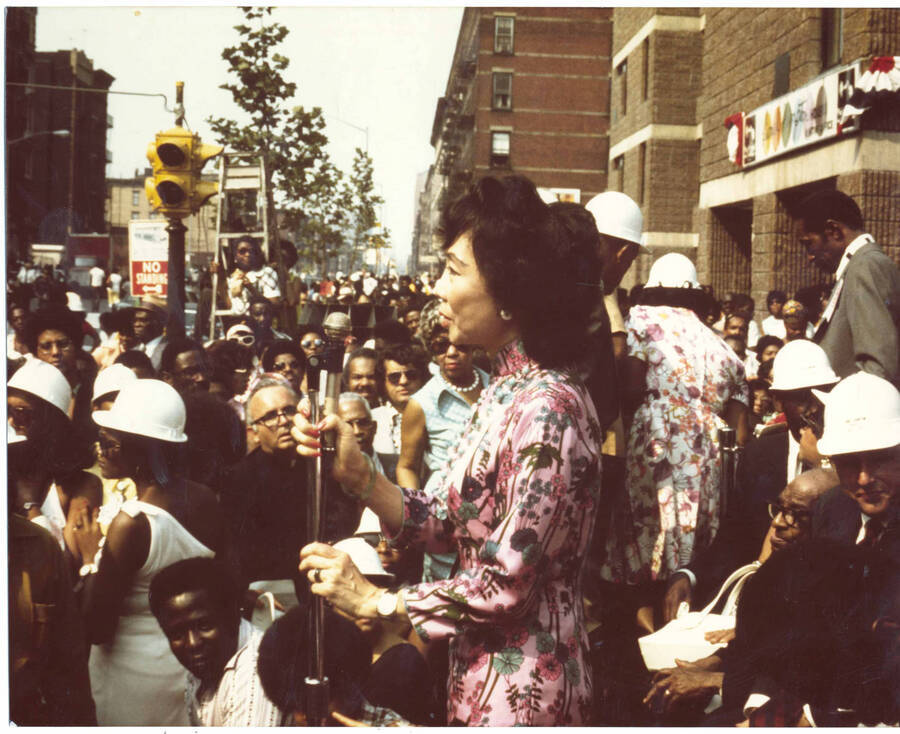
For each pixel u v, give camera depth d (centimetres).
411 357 518
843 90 1162
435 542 225
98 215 952
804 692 266
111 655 317
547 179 3297
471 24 2673
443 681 258
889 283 408
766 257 1508
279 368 542
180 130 664
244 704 262
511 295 211
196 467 357
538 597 209
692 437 414
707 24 1822
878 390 287
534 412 205
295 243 789
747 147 1572
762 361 774
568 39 3312
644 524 411
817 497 326
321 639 226
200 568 293
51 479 362
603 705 320
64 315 584
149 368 528
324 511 216
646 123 2495
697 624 338
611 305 413
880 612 262
